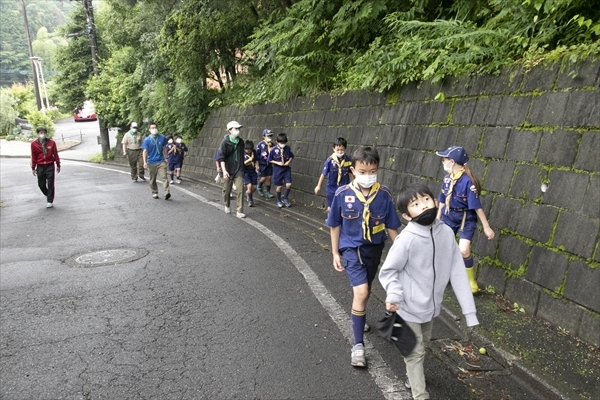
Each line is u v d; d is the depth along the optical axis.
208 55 15.55
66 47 28.19
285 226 8.23
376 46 8.36
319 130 9.91
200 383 3.29
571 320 3.69
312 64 10.62
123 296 5.02
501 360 3.44
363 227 3.53
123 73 21.72
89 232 8.28
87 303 4.86
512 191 4.63
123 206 10.80
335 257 3.71
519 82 4.88
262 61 12.24
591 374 3.11
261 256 6.36
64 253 6.93
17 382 3.38
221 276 5.58
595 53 3.98
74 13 27.95
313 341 3.88
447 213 4.59
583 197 3.80
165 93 17.58
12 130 44.84
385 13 9.11
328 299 4.78
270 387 3.23
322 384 3.26
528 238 4.32
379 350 3.74
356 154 3.52
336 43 10.49
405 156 6.91
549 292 3.96
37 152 10.91
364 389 3.19
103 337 4.05
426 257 2.86
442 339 3.85
